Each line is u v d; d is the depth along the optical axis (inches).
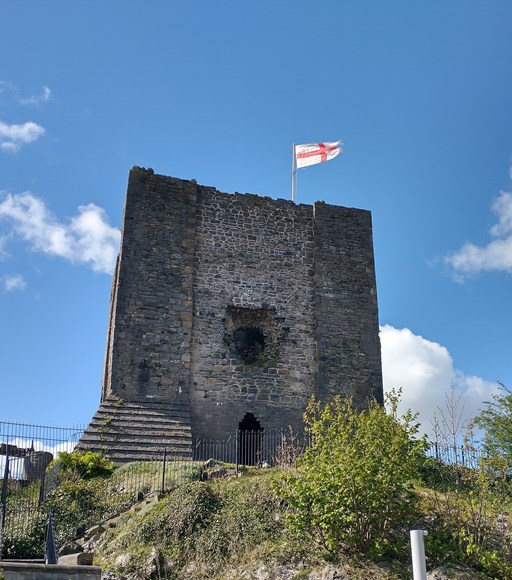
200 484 701.9
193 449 980.6
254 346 1104.8
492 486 730.8
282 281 1120.2
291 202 1175.0
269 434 1026.1
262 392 1047.0
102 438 916.6
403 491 649.0
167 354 1015.0
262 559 612.1
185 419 977.5
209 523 658.8
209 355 1040.8
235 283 1093.1
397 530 642.8
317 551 614.9
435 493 673.0
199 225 1106.7
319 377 1080.2
